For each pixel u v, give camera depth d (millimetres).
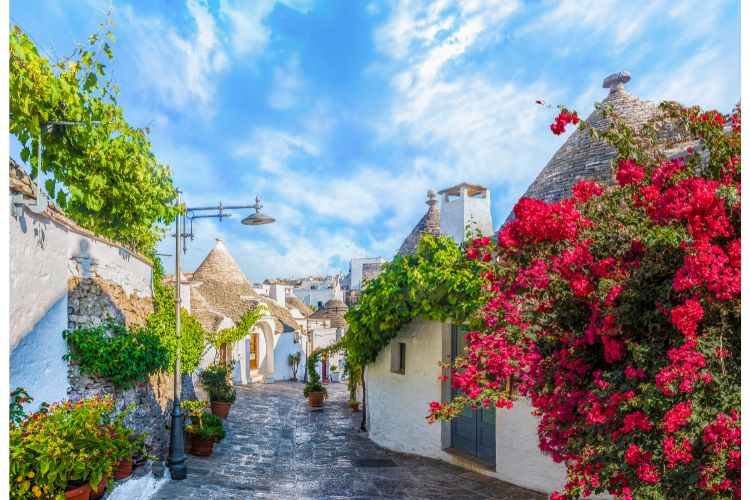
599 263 3441
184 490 6676
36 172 4926
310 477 7875
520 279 3811
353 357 10672
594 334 3555
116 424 5191
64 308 5688
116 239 7254
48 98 4539
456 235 11000
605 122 9141
